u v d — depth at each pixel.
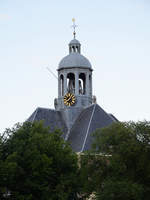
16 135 131.00
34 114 177.00
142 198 113.44
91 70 184.25
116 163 114.94
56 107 183.25
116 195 110.75
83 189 120.25
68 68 180.62
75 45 186.25
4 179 119.00
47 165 123.38
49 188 124.62
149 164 113.50
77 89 179.25
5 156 127.56
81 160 122.69
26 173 123.75
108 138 119.81
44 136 132.50
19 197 118.62
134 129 120.25
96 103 174.88
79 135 167.25
